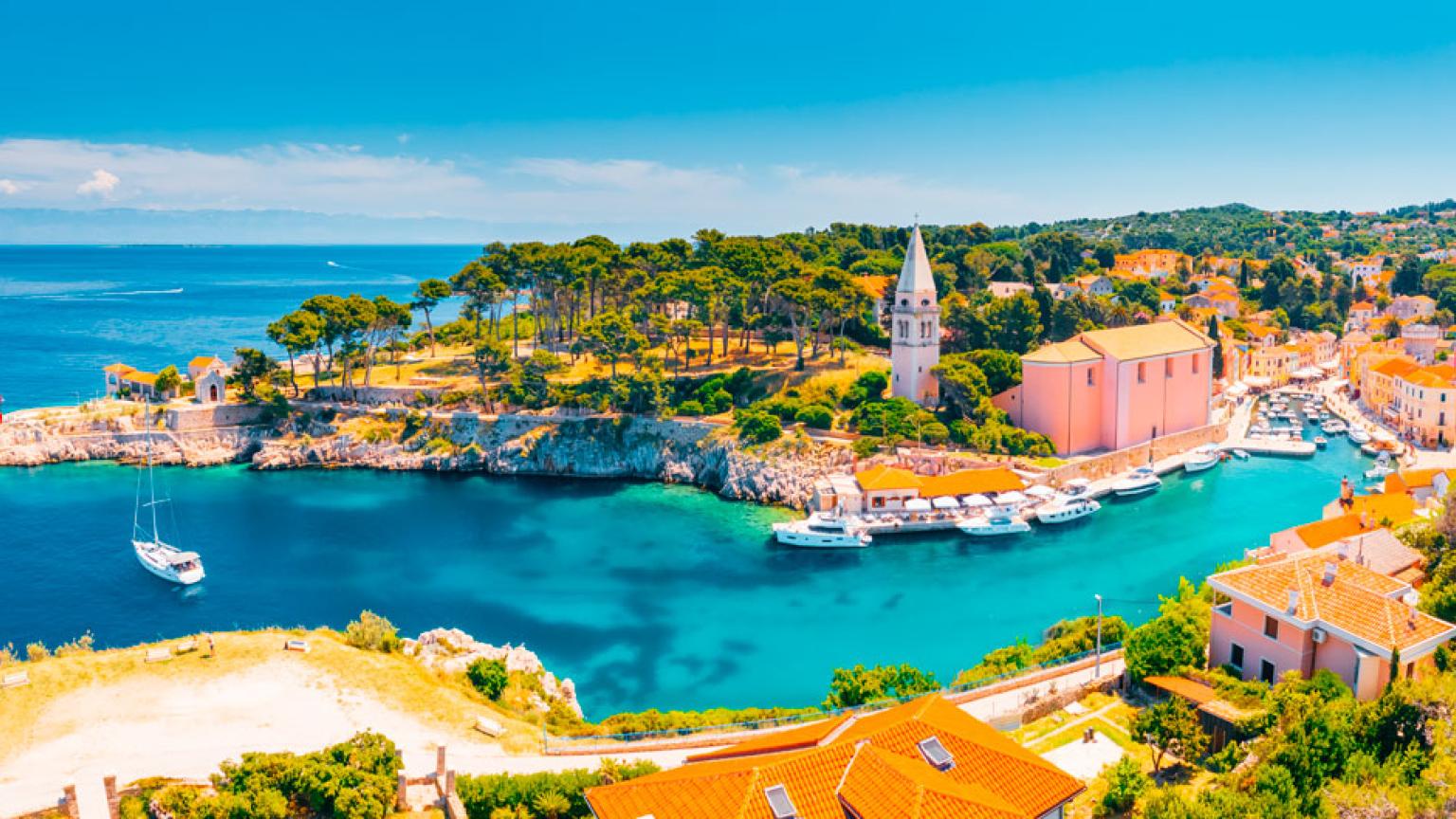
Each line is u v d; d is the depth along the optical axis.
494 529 155.62
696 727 79.19
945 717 60.50
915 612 121.00
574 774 63.84
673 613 121.62
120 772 64.50
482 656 93.56
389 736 72.38
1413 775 59.75
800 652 110.44
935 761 55.03
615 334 199.12
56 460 197.88
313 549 145.50
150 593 127.94
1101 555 140.75
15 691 75.75
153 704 75.12
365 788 60.38
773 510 164.50
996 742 58.38
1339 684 69.12
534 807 62.50
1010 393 192.50
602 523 158.50
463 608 123.44
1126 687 80.00
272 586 130.62
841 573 134.88
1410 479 140.75
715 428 183.62
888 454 171.25
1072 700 78.62
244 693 77.56
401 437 197.50
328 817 60.75
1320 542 108.44
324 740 70.69
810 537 145.38
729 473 174.12
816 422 179.00
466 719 76.50
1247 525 153.38
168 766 65.56
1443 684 64.56
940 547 145.25
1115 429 189.75
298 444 198.25
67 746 68.38
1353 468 188.62
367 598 126.56
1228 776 62.12
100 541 148.25
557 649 111.75
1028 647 93.38
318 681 80.19
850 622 118.44
